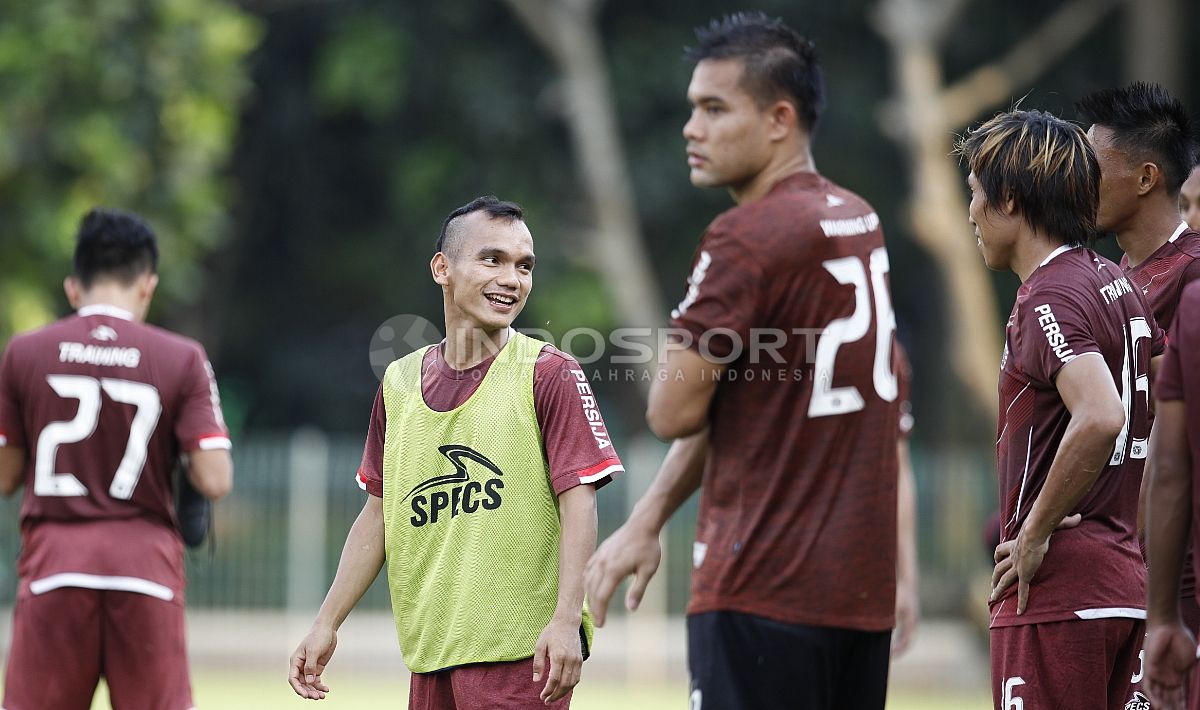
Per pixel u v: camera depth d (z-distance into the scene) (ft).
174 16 185.78
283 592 177.47
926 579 183.83
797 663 49.34
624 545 52.70
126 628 68.28
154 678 68.74
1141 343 55.62
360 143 268.00
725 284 49.32
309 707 134.31
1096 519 53.83
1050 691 53.16
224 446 71.20
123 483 68.95
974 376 203.72
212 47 190.39
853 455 49.93
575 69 229.25
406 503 58.90
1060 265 54.08
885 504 50.60
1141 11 224.74
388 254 265.54
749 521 49.88
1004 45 252.01
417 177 251.39
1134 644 54.70
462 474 58.13
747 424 49.98
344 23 247.70
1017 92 246.06
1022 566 53.06
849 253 50.21
